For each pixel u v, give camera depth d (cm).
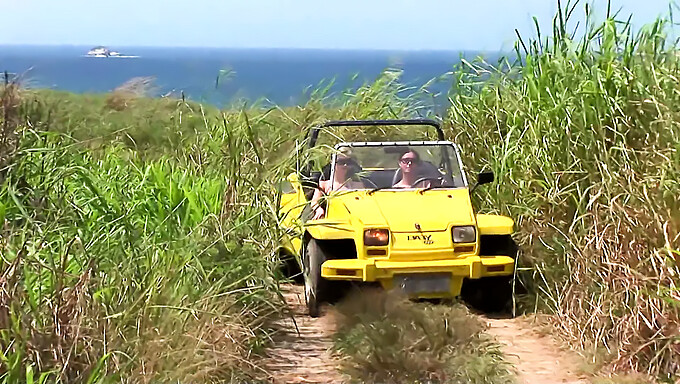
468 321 697
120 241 646
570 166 758
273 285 749
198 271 654
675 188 615
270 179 798
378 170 889
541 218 796
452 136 1064
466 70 1049
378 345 641
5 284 527
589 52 805
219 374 592
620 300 639
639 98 714
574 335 693
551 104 815
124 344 549
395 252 776
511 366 643
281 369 647
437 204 827
